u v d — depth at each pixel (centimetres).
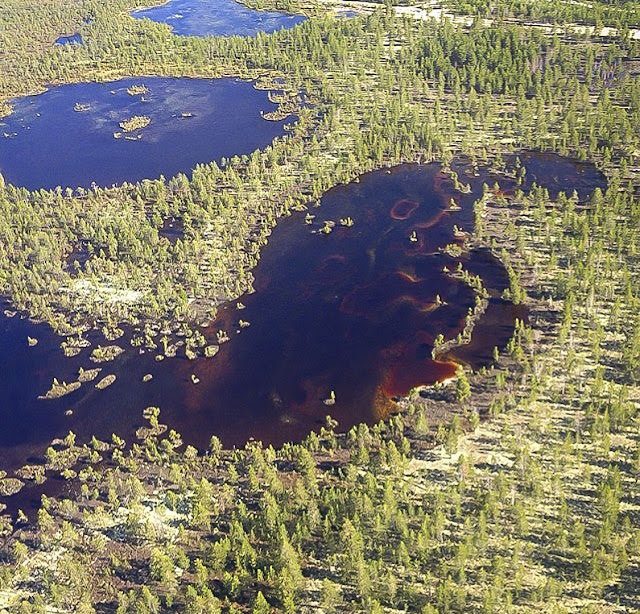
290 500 8581
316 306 12900
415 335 11938
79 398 11300
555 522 8075
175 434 10294
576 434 9294
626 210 13800
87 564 8444
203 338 12088
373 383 11031
